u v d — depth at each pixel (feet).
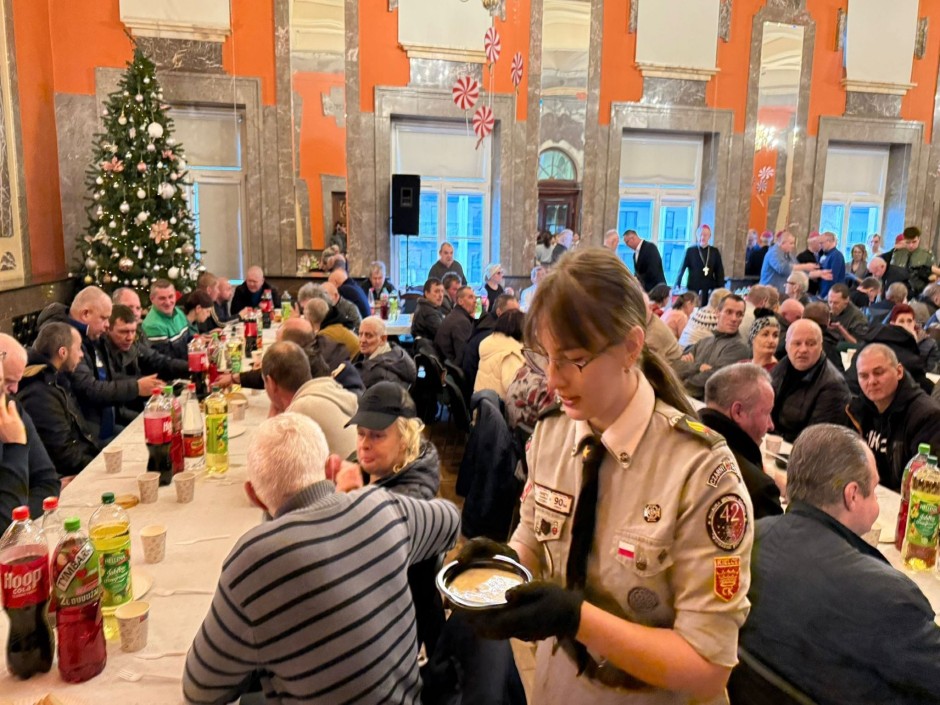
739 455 6.07
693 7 29.14
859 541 4.45
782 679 4.03
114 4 24.54
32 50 22.74
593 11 28.27
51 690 4.03
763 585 4.37
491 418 10.46
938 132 32.50
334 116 26.78
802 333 9.88
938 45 31.83
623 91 29.12
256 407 10.46
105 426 11.28
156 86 23.04
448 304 22.58
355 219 27.50
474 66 27.71
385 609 4.10
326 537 3.95
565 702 3.41
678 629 2.81
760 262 30.86
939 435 8.15
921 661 3.93
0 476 6.24
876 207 33.58
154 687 4.09
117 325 12.20
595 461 3.14
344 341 13.42
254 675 4.71
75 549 4.09
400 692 4.13
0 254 20.20
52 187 24.27
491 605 2.68
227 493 7.01
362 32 26.63
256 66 25.91
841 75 31.07
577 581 3.16
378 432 6.31
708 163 30.89
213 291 19.63
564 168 29.25
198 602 4.99
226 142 26.55
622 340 2.81
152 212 22.86
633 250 27.94
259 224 26.84
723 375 6.55
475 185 29.32
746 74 30.07
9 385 7.44
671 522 2.88
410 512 4.73
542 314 2.86
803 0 30.22
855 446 4.56
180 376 14.44
